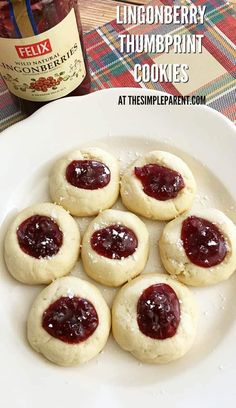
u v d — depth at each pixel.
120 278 0.36
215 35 0.46
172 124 0.41
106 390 0.34
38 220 0.37
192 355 0.35
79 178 0.39
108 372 0.35
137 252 0.37
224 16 0.47
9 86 0.41
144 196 0.38
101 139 0.41
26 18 0.35
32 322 0.35
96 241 0.37
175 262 0.36
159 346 0.34
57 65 0.39
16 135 0.41
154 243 0.39
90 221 0.39
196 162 0.40
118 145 0.41
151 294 0.35
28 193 0.40
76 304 0.35
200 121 0.41
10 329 0.36
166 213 0.38
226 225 0.37
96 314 0.35
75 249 0.37
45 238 0.37
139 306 0.35
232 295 0.37
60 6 0.36
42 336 0.34
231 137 0.40
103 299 0.36
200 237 0.36
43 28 0.36
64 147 0.41
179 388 0.34
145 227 0.38
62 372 0.35
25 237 0.37
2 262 0.38
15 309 0.37
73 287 0.36
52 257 0.37
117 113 0.41
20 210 0.40
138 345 0.34
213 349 0.35
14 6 0.34
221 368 0.34
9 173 0.40
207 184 0.40
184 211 0.39
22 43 0.36
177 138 0.41
